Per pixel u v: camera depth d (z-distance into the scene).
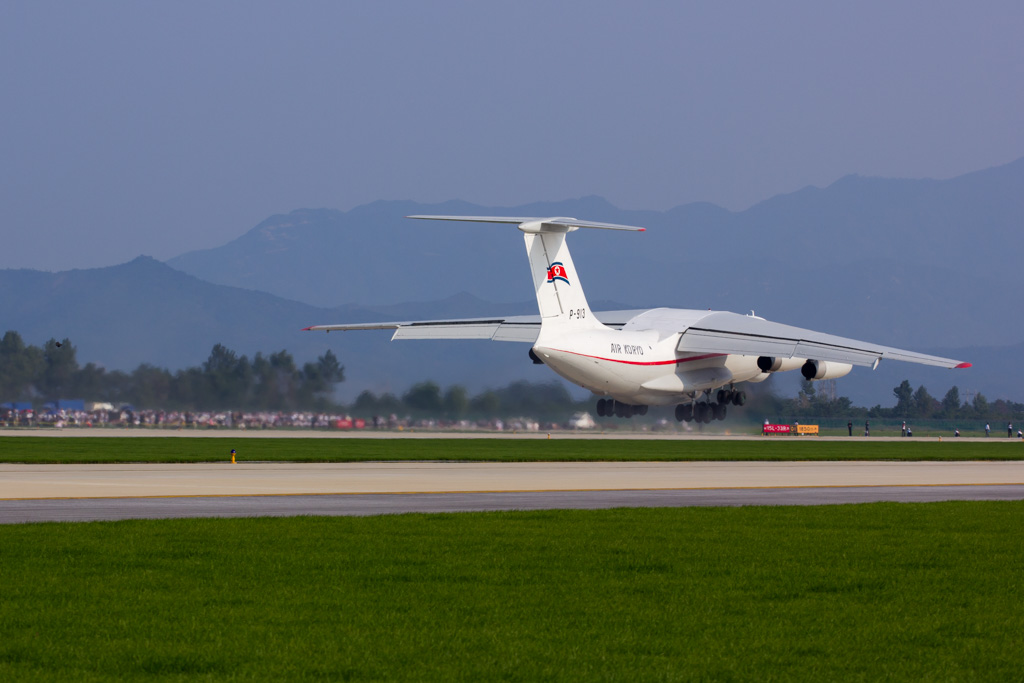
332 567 44.38
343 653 30.73
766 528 59.56
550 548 50.38
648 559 47.47
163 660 29.70
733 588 41.00
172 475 98.81
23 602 36.78
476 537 53.88
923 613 36.84
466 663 29.94
